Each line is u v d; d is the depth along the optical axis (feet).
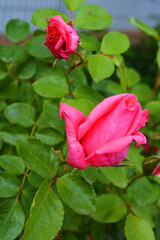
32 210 1.24
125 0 5.76
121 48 1.48
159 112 1.83
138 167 1.52
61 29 1.28
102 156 1.17
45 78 1.50
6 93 1.69
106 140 1.18
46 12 1.42
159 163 1.49
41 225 1.24
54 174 1.30
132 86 2.05
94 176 1.36
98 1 5.40
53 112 1.45
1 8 4.96
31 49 1.59
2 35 4.68
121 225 1.65
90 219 1.80
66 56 1.30
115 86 2.00
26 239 1.22
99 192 1.75
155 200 1.84
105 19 1.49
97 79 1.43
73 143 1.18
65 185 1.31
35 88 1.48
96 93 1.54
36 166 1.29
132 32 5.93
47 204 1.26
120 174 1.48
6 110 1.59
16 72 1.69
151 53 5.69
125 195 1.72
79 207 1.29
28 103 1.69
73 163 1.20
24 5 4.93
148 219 1.67
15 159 1.45
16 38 1.70
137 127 1.20
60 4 3.76
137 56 5.65
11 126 1.59
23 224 1.33
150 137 1.97
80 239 1.90
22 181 1.43
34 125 1.60
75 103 1.43
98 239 1.74
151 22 6.23
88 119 1.18
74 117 1.20
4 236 1.31
